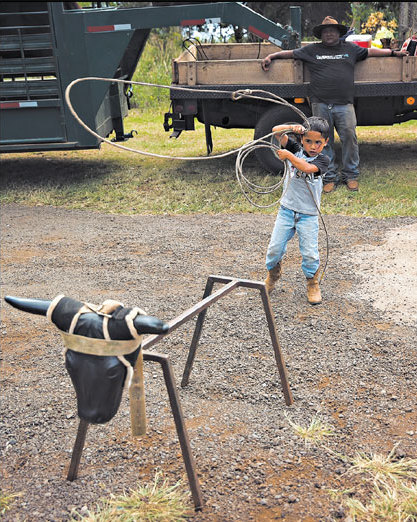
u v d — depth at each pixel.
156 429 3.65
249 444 3.48
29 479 3.27
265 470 3.27
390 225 7.41
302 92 8.93
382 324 4.93
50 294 5.76
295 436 3.55
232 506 3.02
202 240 7.22
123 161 11.30
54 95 9.27
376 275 5.88
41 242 7.38
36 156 12.16
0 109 9.29
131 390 2.74
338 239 7.00
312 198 5.07
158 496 3.06
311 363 4.36
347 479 3.19
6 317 5.34
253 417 3.75
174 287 5.86
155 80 16.72
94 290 5.84
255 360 4.42
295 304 5.36
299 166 4.66
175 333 4.86
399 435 3.54
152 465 3.34
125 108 11.34
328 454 3.39
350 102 8.65
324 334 4.79
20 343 4.87
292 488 3.13
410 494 3.04
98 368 2.51
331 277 5.92
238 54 11.81
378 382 4.10
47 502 3.09
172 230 7.65
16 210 8.81
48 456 3.45
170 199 8.91
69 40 9.02
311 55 8.61
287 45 9.25
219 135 13.20
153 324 2.42
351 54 8.58
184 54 10.92
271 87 8.99
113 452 3.46
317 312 5.19
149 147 12.28
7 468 3.36
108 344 2.48
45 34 9.01
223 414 3.79
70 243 7.30
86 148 9.43
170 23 9.05
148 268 6.39
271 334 3.72
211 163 10.70
